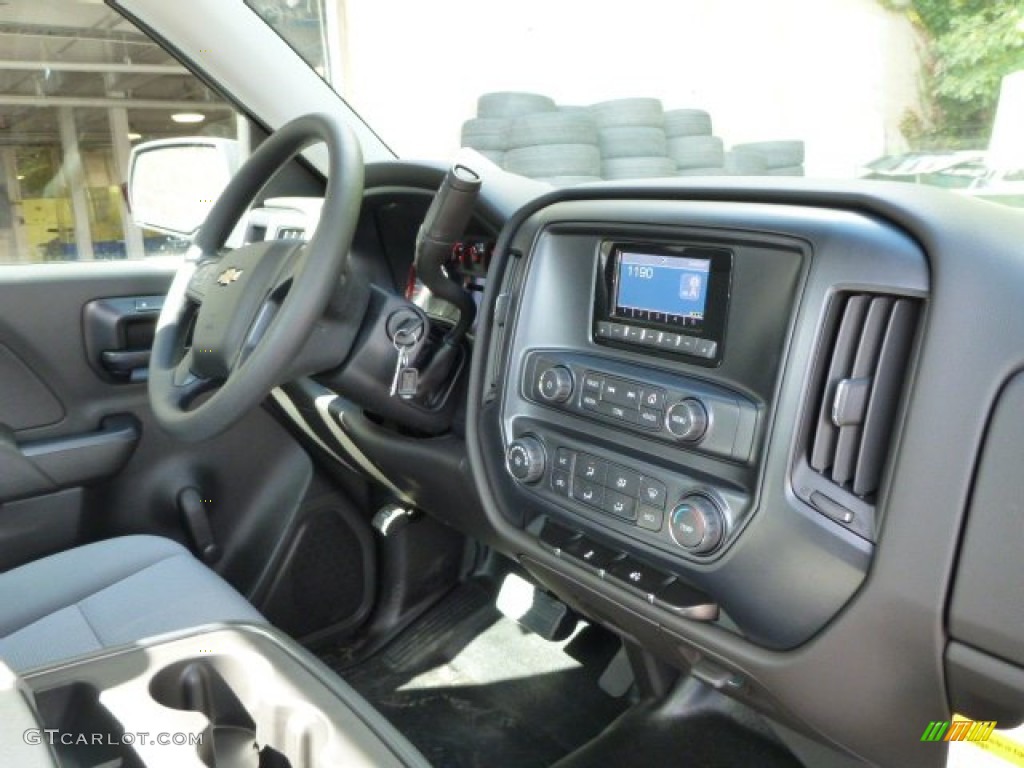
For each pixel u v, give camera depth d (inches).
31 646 40.3
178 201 65.0
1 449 57.4
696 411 34.0
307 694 33.4
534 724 57.9
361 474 61.5
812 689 33.6
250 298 41.4
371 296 45.4
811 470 31.0
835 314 30.0
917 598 28.7
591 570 38.8
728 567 33.7
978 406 26.9
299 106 64.6
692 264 34.6
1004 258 27.2
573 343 40.0
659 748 50.5
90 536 62.8
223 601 42.6
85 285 61.7
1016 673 27.5
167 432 42.4
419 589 68.7
